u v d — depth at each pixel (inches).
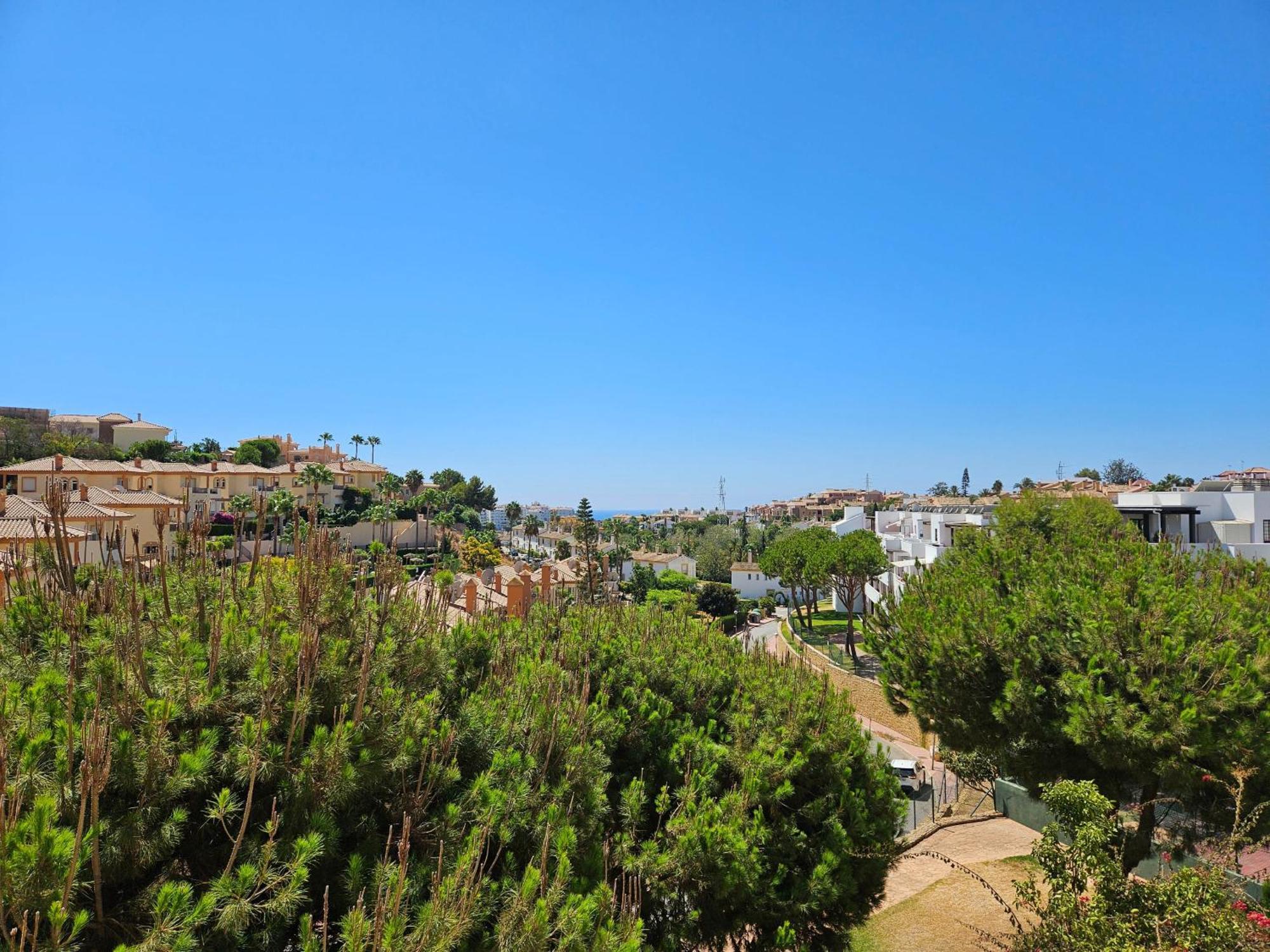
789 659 491.5
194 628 262.1
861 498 6628.9
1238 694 335.3
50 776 188.2
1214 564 491.8
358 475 3417.8
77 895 176.9
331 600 283.4
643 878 311.3
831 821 361.1
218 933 185.6
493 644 397.7
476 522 4328.3
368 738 244.7
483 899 225.6
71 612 237.9
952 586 540.1
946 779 977.5
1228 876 320.2
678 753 370.0
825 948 377.4
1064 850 280.4
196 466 2581.2
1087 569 472.7
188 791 213.3
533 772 291.0
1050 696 415.8
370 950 181.6
